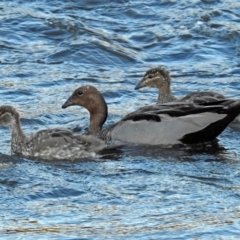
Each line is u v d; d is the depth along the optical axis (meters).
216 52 26.45
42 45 26.66
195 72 24.92
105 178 16.73
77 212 15.09
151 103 22.61
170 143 18.86
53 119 21.12
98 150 18.36
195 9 29.55
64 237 14.05
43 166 17.55
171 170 17.17
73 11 29.41
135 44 27.03
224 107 18.86
